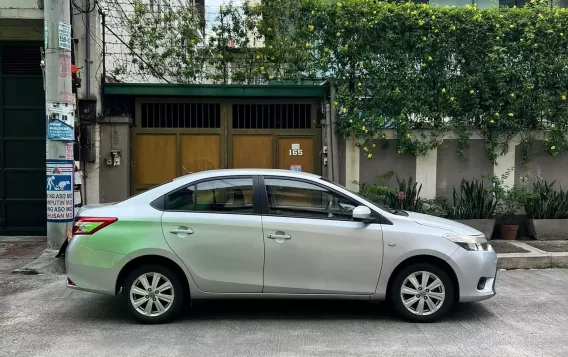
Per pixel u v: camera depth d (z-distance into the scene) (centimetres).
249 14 987
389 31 973
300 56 978
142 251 517
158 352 457
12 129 991
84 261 522
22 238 975
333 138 987
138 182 1004
